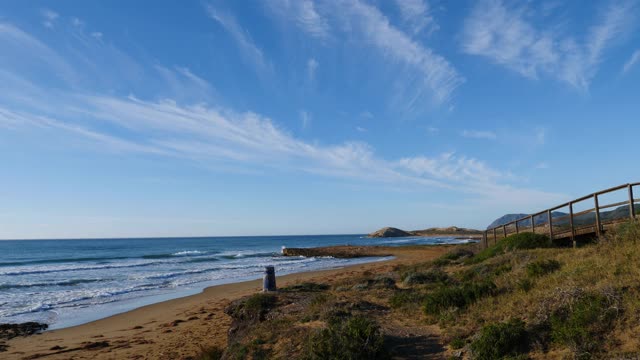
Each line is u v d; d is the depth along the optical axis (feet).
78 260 177.68
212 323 52.37
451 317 29.63
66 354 41.86
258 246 348.79
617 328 20.57
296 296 43.04
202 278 104.42
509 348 22.54
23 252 254.06
